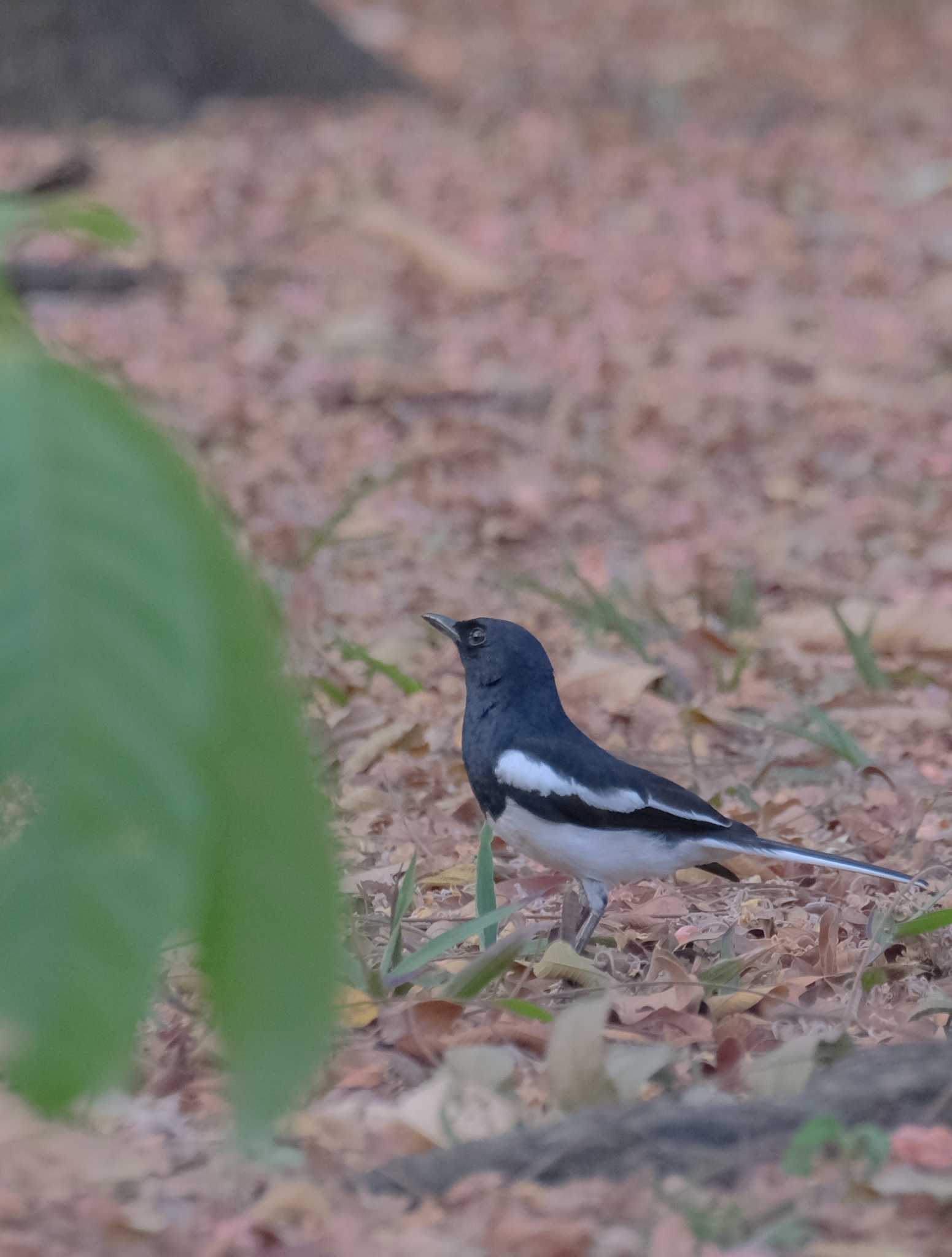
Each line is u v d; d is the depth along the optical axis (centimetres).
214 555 62
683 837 811
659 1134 544
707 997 733
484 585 1700
